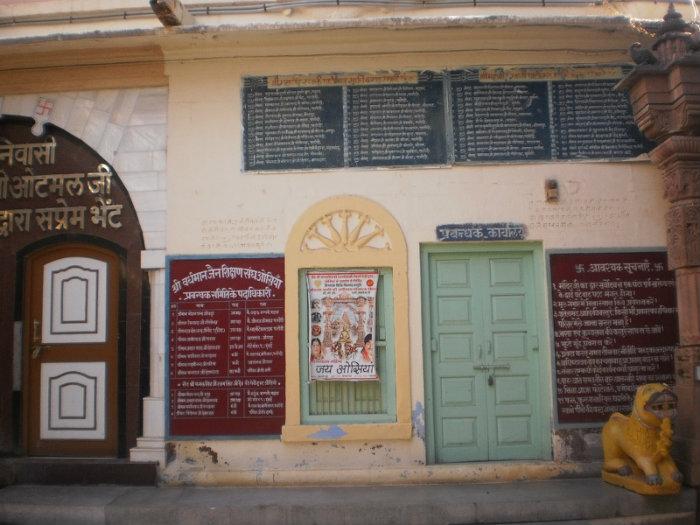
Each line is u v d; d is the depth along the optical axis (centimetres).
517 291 580
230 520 487
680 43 502
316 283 572
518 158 583
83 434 580
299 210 578
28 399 588
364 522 484
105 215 591
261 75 591
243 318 565
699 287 504
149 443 555
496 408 569
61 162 603
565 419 556
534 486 526
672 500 485
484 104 588
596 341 564
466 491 517
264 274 569
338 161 582
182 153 587
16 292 593
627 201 582
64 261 601
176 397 559
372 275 573
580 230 577
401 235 572
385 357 571
